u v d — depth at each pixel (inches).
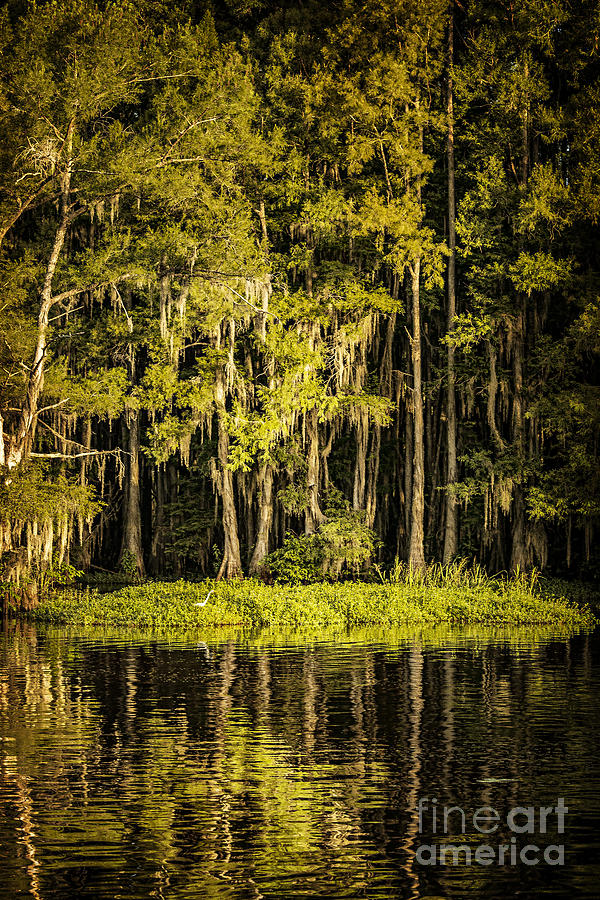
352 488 2113.7
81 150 1649.9
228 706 762.8
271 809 501.0
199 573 2228.1
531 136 1979.6
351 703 773.3
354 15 1882.4
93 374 1836.9
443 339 1873.8
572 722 703.1
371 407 1888.5
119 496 2265.0
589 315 1759.4
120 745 633.6
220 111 1759.4
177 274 1808.6
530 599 1541.6
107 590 1919.3
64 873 418.6
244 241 1772.9
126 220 1909.4
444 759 598.2
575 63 1930.4
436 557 2046.0
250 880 412.5
